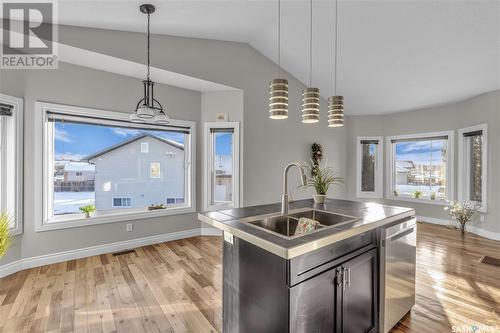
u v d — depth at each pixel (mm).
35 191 2799
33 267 2799
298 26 3270
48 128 2902
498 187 3834
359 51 3559
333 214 1916
